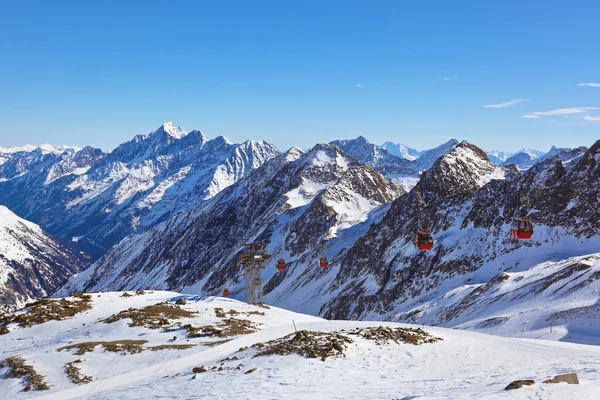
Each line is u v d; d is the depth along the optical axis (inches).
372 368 1434.5
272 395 1127.0
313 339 1777.8
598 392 890.1
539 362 1525.6
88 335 2448.3
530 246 5221.5
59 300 3344.0
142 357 2028.8
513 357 1637.6
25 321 2871.6
